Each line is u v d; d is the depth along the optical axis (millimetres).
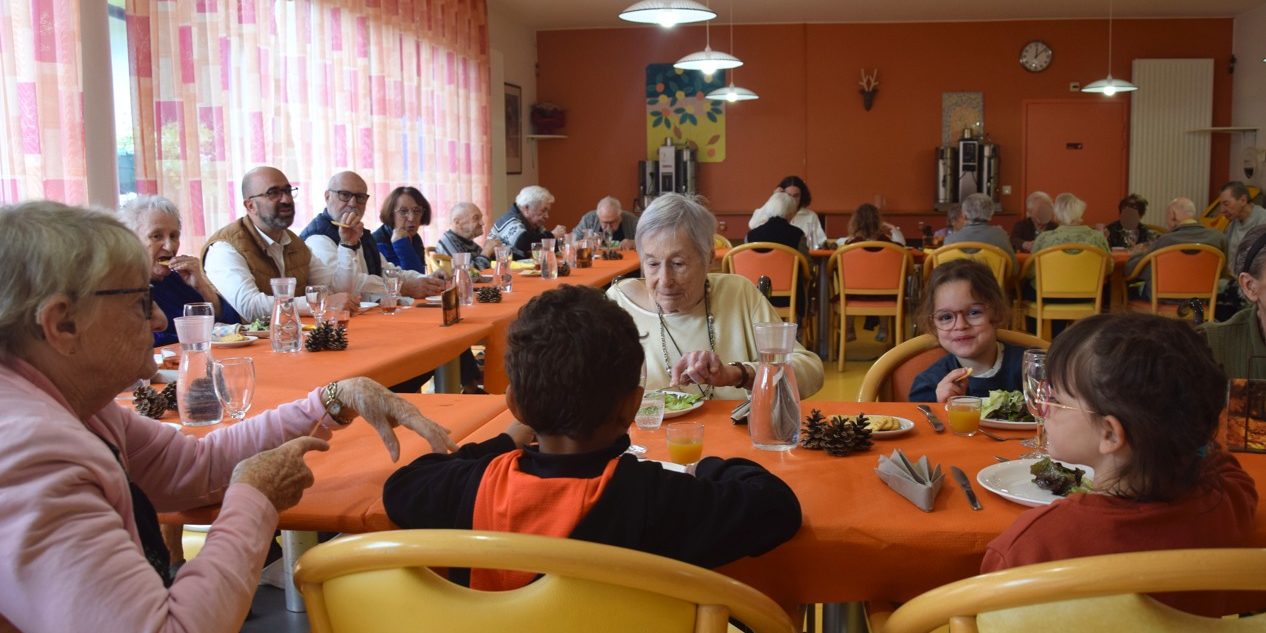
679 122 11141
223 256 3752
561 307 1218
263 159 5398
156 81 4543
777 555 1298
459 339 3041
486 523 1191
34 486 971
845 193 11039
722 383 1998
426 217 5492
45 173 3799
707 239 2318
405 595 1035
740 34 10953
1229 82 10664
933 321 2207
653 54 11102
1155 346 1081
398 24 7246
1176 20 10594
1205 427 1083
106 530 992
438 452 1476
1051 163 10836
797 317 6336
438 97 8109
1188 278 5867
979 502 1382
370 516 1351
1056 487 1393
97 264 1117
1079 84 10711
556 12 10234
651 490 1177
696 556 1180
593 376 1183
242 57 5285
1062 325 6477
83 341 1125
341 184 4488
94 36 3670
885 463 1492
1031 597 936
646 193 11094
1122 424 1091
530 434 1561
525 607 1015
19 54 3723
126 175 4570
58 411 1064
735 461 1376
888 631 1050
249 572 1119
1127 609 956
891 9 10141
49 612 944
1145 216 10852
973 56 10766
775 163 11086
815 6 9992
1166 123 10719
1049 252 5977
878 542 1282
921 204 10969
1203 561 895
